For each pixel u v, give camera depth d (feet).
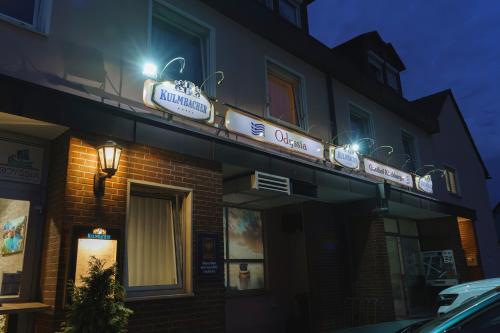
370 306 30.22
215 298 19.26
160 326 17.07
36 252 16.10
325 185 27.02
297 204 30.32
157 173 18.51
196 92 20.24
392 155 39.06
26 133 16.47
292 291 29.73
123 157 17.51
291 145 25.62
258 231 29.32
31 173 16.53
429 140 47.14
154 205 19.54
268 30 27.73
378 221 31.73
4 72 15.08
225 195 25.31
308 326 28.19
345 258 32.07
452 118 54.19
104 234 15.93
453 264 40.68
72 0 17.72
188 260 18.84
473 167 55.98
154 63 20.13
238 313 26.17
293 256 30.25
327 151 29.81
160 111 19.65
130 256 18.20
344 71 34.47
